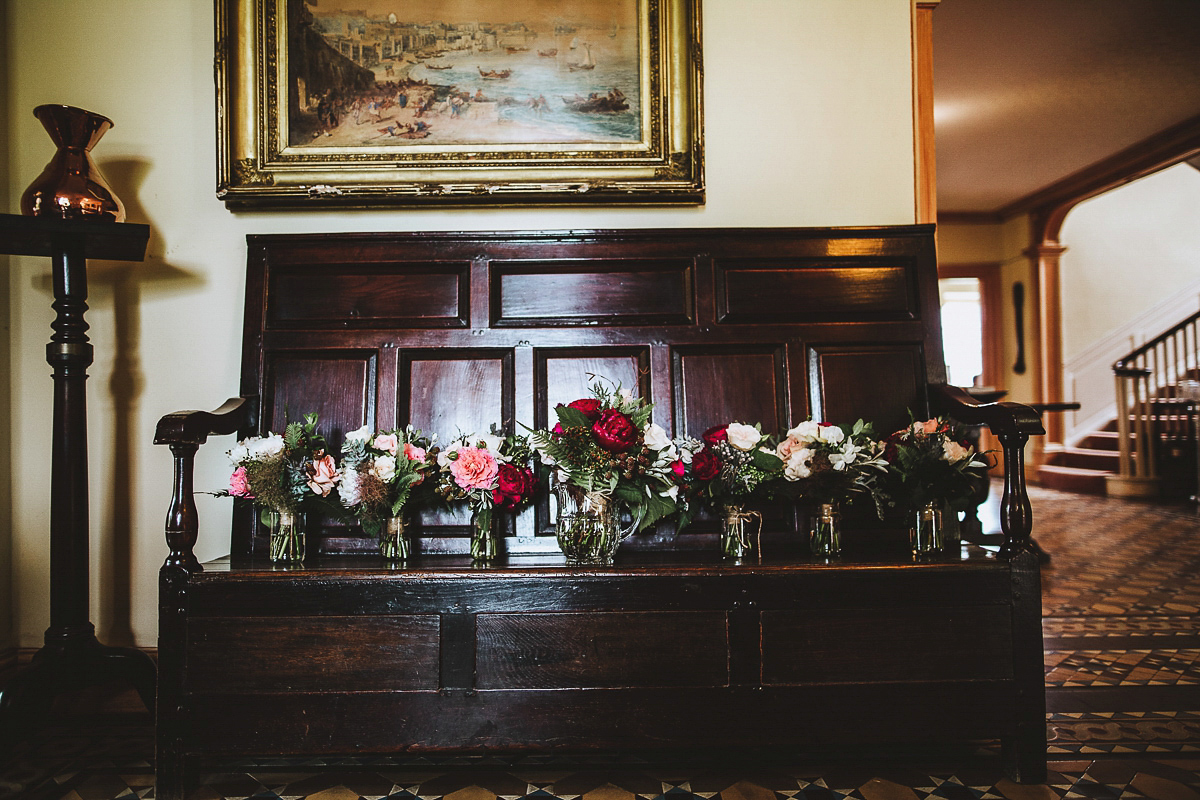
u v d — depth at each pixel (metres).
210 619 1.67
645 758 1.86
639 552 2.04
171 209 2.37
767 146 2.42
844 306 2.27
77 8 2.38
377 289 2.24
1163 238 9.30
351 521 2.02
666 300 2.27
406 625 1.67
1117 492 7.34
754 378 2.23
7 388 2.32
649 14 2.39
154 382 2.35
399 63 2.37
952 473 1.83
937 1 2.46
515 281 2.26
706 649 1.68
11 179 2.37
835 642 1.69
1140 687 2.29
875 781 1.72
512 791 1.69
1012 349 9.18
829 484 1.85
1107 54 5.15
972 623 1.70
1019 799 1.62
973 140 6.84
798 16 2.43
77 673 1.96
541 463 2.12
